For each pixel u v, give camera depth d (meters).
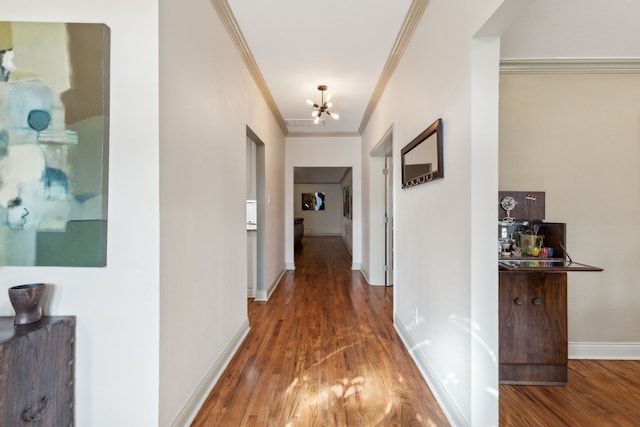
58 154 1.35
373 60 2.88
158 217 1.37
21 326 1.21
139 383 1.36
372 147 4.29
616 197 2.38
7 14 1.38
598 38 2.06
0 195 1.34
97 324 1.37
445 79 1.72
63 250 1.34
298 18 2.24
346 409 1.70
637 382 2.02
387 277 4.47
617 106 2.38
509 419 1.64
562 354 1.98
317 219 12.13
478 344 1.42
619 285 2.36
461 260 1.53
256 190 3.82
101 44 1.34
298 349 2.44
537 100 2.39
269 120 4.03
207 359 1.89
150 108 1.37
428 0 1.97
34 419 1.16
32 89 1.35
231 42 2.36
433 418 1.63
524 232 2.29
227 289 2.27
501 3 1.18
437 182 1.85
